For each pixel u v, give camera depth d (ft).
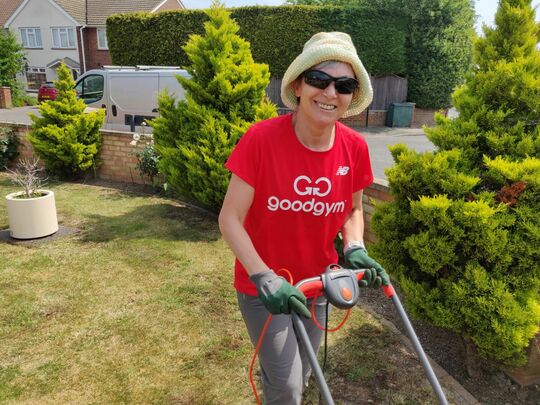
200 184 18.56
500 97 9.53
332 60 5.74
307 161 6.03
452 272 9.17
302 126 5.97
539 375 9.05
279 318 6.45
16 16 113.09
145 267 14.71
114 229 18.26
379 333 11.05
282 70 56.90
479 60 9.95
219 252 16.08
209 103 18.97
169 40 61.72
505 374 9.45
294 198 6.08
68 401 8.65
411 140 48.42
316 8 54.44
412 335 5.81
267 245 6.44
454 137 9.71
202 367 9.71
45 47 112.98
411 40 58.23
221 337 10.83
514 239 8.41
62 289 13.12
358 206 7.32
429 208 8.83
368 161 6.77
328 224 6.49
